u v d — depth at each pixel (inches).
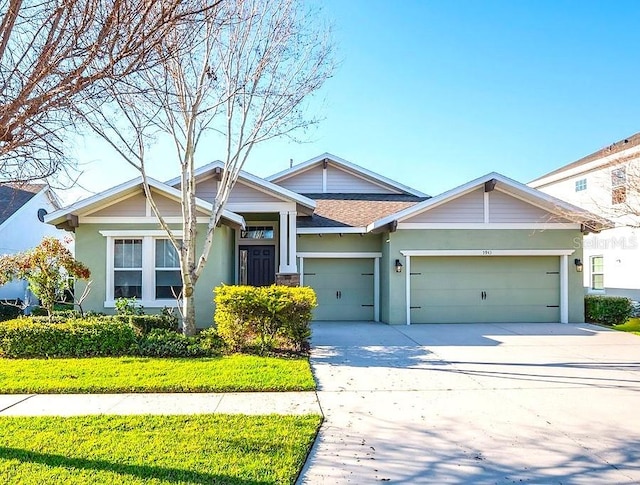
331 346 408.2
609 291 747.4
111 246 491.5
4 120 108.0
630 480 159.8
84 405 241.0
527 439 195.6
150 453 174.7
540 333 483.2
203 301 483.5
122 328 362.0
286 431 199.3
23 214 789.9
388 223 548.4
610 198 705.6
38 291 434.9
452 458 176.9
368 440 194.1
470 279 570.3
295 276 511.2
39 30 113.8
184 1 125.6
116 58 112.7
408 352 381.7
